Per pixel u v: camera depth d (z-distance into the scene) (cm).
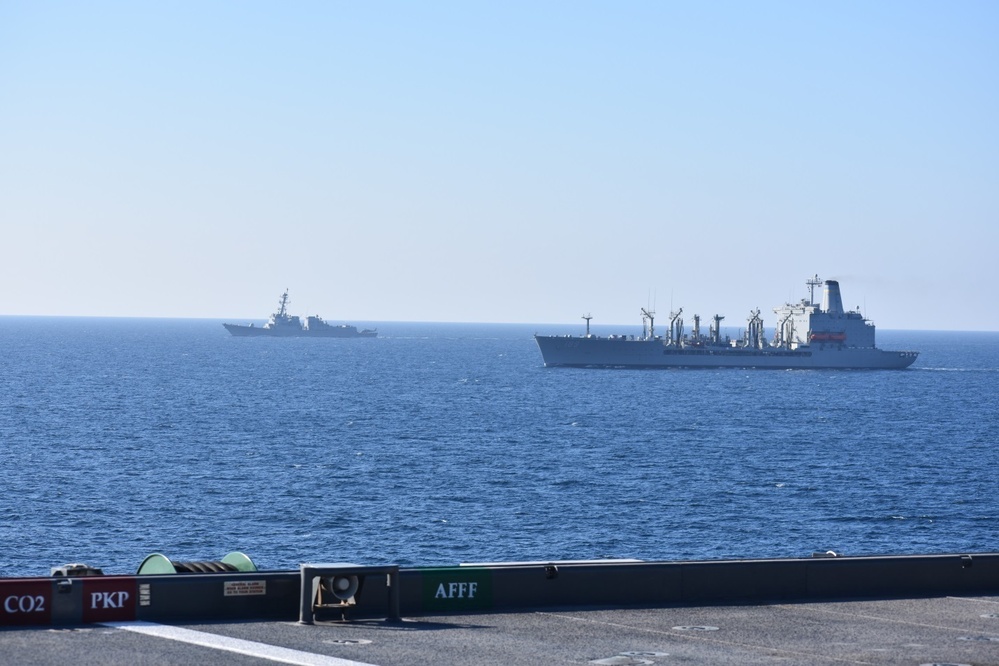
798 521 7319
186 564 2445
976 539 6869
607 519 7200
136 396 17638
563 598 2459
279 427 13175
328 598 2306
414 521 6988
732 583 2577
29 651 1892
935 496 8475
